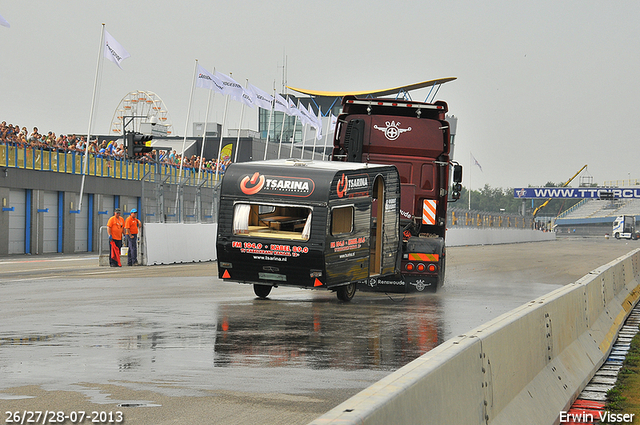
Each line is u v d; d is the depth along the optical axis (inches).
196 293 1218.6
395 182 1238.3
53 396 497.0
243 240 1090.7
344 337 779.4
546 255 3019.2
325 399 505.4
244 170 1104.8
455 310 1047.6
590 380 654.5
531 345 500.4
